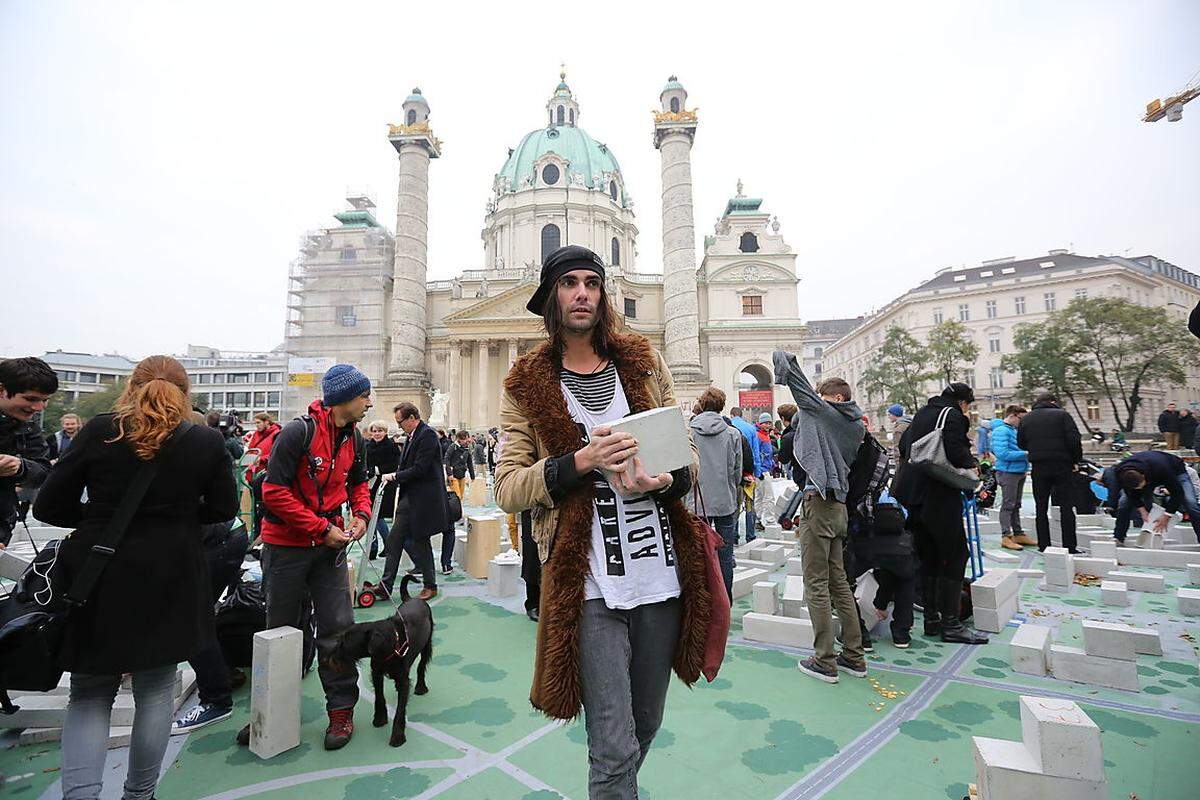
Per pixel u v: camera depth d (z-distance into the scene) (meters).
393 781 2.65
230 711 3.35
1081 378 37.31
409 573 6.77
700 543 1.72
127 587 2.08
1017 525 8.12
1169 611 5.06
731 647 4.43
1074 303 37.75
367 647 2.92
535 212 48.03
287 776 2.70
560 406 1.66
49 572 2.20
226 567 3.96
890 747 2.87
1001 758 2.10
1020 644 3.85
